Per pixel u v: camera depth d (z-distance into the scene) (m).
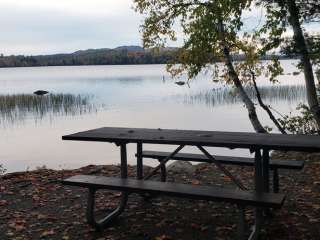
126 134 4.87
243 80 11.23
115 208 5.24
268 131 11.41
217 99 35.31
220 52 10.81
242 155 13.44
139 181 4.47
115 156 15.02
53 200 5.65
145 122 23.98
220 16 9.85
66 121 25.27
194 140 4.25
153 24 11.14
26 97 35.09
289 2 8.70
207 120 23.75
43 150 16.55
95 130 5.30
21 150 16.56
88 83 97.06
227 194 3.87
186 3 10.68
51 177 6.88
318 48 8.84
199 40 10.35
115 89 65.12
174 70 11.30
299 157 8.04
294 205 5.17
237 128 20.20
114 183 4.38
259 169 4.08
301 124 10.56
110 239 4.30
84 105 33.75
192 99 37.44
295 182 6.32
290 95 31.69
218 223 4.65
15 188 6.24
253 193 3.88
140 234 4.40
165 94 48.56
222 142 4.09
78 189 6.17
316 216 4.73
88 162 14.02
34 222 4.85
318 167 7.16
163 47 11.35
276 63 9.75
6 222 4.87
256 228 4.00
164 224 4.66
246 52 10.34
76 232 4.52
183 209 5.17
